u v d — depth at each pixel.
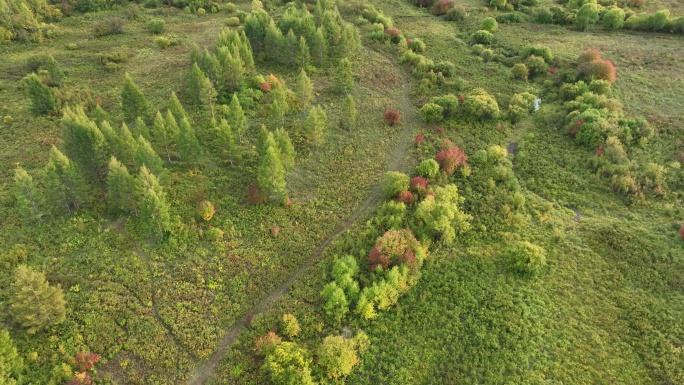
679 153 77.19
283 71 101.38
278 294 58.62
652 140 80.25
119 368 49.75
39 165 72.50
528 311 55.69
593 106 86.31
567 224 67.31
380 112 90.38
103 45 109.25
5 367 45.56
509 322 54.62
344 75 92.06
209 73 88.19
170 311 54.94
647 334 53.56
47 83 90.38
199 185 71.06
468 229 65.88
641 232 65.06
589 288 58.62
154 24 115.69
